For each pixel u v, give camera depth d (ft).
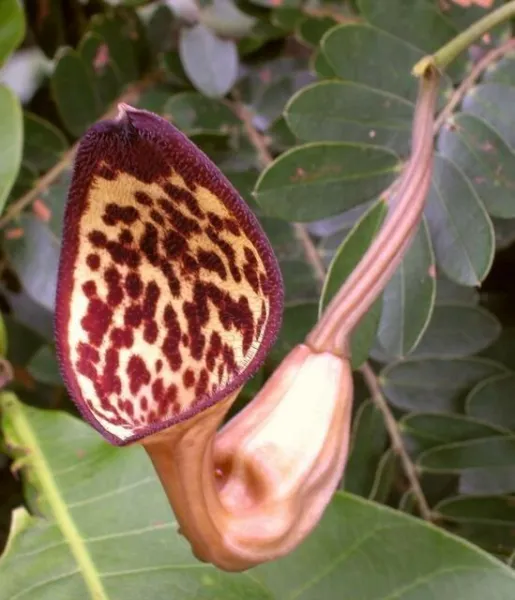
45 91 1.23
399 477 1.00
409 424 1.00
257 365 0.60
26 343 1.21
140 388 0.63
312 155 0.89
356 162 0.89
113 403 0.62
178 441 0.59
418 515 0.98
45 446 0.92
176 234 0.61
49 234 1.01
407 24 0.94
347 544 0.83
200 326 0.63
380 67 0.93
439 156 0.89
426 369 1.01
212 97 1.08
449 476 0.99
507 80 0.92
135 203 0.60
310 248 1.03
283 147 1.09
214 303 0.62
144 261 0.61
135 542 0.85
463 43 0.73
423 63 0.73
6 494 1.29
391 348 0.83
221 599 0.80
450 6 0.96
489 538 0.97
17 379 1.20
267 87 1.13
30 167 1.03
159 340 0.63
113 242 0.61
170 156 0.57
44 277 1.00
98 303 0.62
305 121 0.92
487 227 0.85
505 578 0.80
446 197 0.86
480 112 0.91
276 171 0.88
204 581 0.81
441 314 1.02
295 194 0.88
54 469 0.91
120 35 1.12
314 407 0.64
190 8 1.20
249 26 1.10
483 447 0.97
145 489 0.89
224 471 0.63
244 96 1.14
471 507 0.97
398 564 0.81
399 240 0.68
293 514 0.62
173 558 0.83
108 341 0.62
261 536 0.61
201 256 0.61
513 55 0.93
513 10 0.74
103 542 0.85
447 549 0.81
